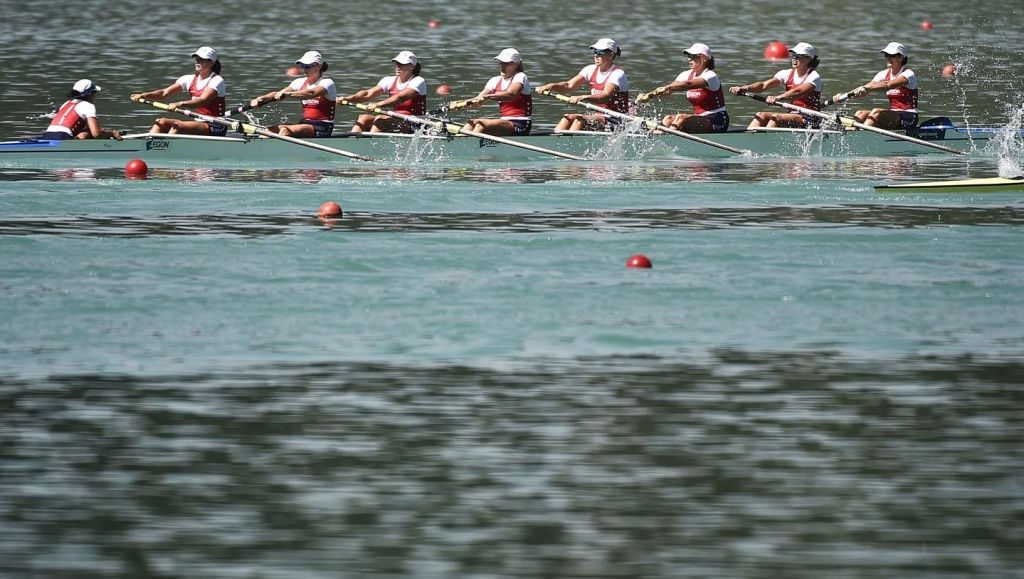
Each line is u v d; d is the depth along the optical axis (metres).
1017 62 178.50
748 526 37.44
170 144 103.12
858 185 95.06
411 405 47.09
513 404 47.25
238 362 52.03
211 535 36.88
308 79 108.56
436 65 169.50
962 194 91.00
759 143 112.69
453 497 39.31
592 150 109.81
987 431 44.56
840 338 55.44
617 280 64.94
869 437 44.03
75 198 86.19
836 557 35.56
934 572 34.75
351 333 56.09
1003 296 62.31
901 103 116.81
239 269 66.94
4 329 56.38
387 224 78.44
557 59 175.38
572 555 35.72
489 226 77.94
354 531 37.16
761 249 71.81
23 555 35.66
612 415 46.09
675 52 184.00
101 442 43.53
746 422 45.47
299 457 42.28
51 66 163.88
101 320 57.88
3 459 42.03
